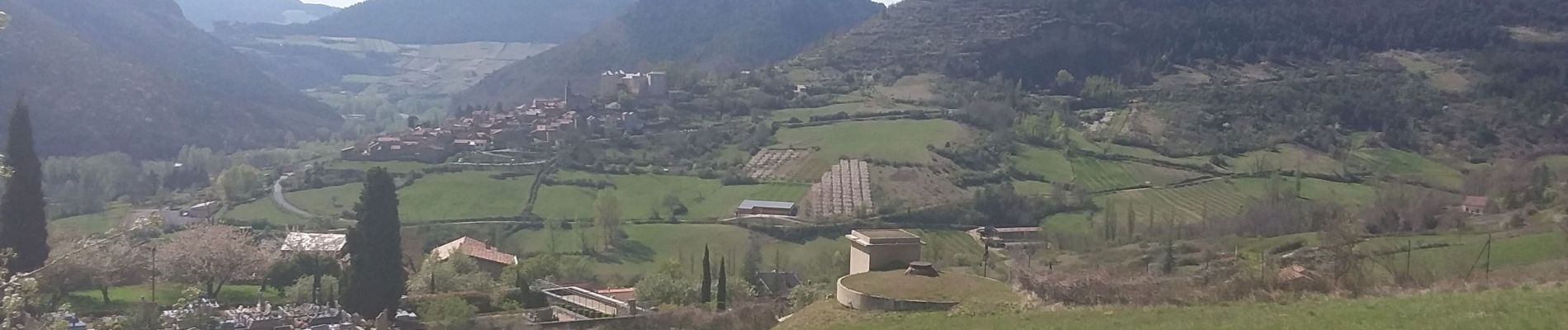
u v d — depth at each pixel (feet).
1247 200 366.84
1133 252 256.11
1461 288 113.70
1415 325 84.89
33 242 207.00
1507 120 497.05
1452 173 409.69
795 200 370.53
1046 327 97.25
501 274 269.85
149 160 504.43
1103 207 366.02
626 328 188.85
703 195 383.65
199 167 476.13
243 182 403.95
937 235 328.49
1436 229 254.47
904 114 520.42
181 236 245.45
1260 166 424.05
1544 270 140.67
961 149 435.12
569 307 223.92
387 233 211.20
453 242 305.94
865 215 348.59
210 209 368.89
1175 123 522.06
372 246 209.77
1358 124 515.09
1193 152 458.50
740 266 288.10
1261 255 179.11
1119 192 388.16
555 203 372.58
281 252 268.41
